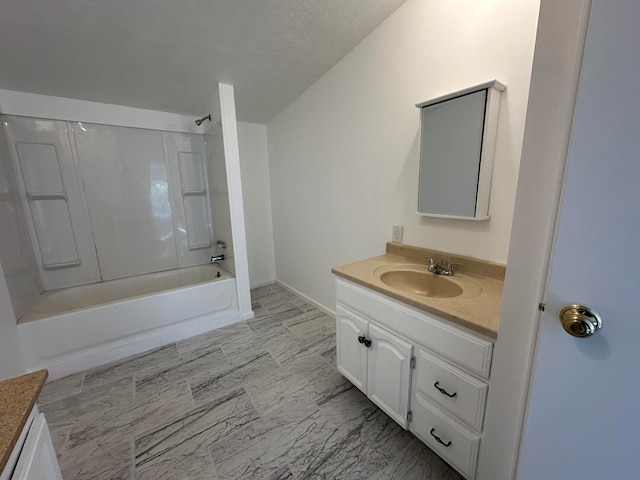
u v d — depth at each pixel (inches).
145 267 107.2
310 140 97.9
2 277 62.2
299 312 107.7
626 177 19.0
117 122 95.3
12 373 60.3
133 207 102.0
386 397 51.9
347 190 85.3
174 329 87.7
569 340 23.0
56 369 70.1
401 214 69.2
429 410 44.1
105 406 60.5
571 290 22.5
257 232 132.1
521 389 31.5
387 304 48.7
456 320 37.4
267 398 62.4
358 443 50.8
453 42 53.0
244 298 100.8
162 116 103.6
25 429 24.4
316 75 87.0
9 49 61.1
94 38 61.7
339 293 61.1
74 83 78.1
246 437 52.2
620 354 20.8
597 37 18.8
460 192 53.0
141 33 62.1
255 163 125.7
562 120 24.2
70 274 92.7
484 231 52.9
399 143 66.9
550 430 25.6
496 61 47.1
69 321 72.0
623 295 20.1
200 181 115.5
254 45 70.9
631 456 21.5
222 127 87.9
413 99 62.2
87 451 49.7
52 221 87.9
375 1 60.5
